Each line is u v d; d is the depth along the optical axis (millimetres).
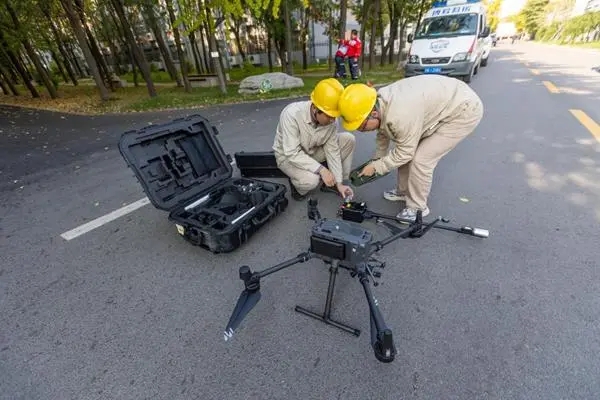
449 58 7809
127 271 2236
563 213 2543
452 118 2238
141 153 2324
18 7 10297
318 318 1756
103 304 1958
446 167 3561
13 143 5938
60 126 7324
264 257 2305
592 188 2867
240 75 16594
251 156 3221
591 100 5801
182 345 1663
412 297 1868
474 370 1445
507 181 3133
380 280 2008
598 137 4008
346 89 2072
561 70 9859
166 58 13180
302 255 1723
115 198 3348
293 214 2850
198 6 8844
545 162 3457
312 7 15469
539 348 1521
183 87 13016
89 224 2859
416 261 2154
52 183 3867
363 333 1672
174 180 2502
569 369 1417
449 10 8461
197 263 2285
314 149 2896
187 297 1984
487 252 2191
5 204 3363
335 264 1632
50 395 1445
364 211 2520
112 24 13711
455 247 2266
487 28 9383
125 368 1555
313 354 1572
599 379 1370
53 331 1783
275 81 9688
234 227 2195
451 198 2912
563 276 1936
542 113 5176
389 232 2506
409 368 1475
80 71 23609
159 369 1543
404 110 2012
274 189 2748
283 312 1829
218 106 8328
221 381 1472
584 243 2193
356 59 10805
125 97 11211
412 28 21891
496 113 5391
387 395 1367
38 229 2818
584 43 22016
